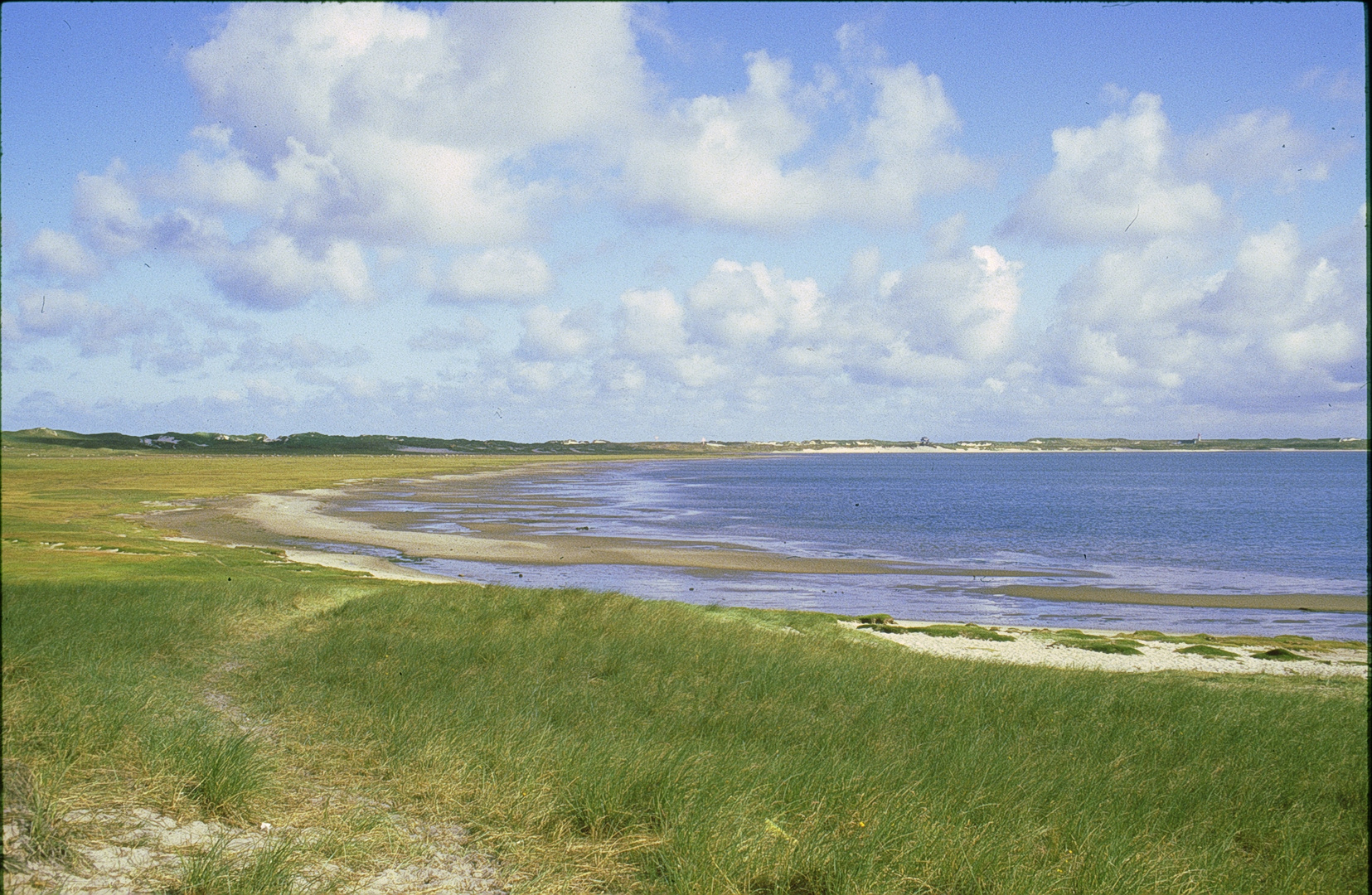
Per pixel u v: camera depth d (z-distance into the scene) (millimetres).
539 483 131250
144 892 5168
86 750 7242
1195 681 19344
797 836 6785
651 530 61406
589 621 19500
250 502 81688
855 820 7316
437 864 6148
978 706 13773
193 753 7379
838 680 15164
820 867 6301
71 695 8945
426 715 9922
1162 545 56375
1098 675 17891
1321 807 9500
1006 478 172125
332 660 14070
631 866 6328
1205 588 39875
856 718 12430
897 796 7945
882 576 42125
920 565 46094
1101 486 141250
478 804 7211
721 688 13930
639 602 22906
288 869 5621
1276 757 11508
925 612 33438
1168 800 9367
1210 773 10508
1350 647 26859
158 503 77750
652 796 7426
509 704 11312
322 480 124500
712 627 20531
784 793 7914
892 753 10148
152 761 7145
